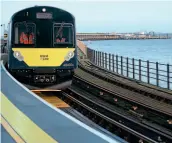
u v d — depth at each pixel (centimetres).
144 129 1039
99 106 1360
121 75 2336
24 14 1550
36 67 1535
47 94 1636
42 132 638
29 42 1545
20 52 1538
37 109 807
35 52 1540
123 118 1162
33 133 634
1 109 804
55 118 729
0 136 623
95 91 1781
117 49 12144
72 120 714
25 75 1543
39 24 1552
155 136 986
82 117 1114
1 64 1755
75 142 580
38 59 1539
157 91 1680
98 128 985
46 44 1550
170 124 1109
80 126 673
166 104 1418
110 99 1579
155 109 1266
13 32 1545
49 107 823
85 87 1955
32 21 1550
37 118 731
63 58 1555
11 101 886
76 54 1575
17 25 1548
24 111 785
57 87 1559
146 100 1484
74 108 1398
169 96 1513
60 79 1563
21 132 640
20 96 946
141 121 1156
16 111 784
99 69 2756
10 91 1013
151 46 16175
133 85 1836
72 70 1566
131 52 9200
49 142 587
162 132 1020
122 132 1014
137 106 1372
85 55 3922
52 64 1544
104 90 1670
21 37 1545
